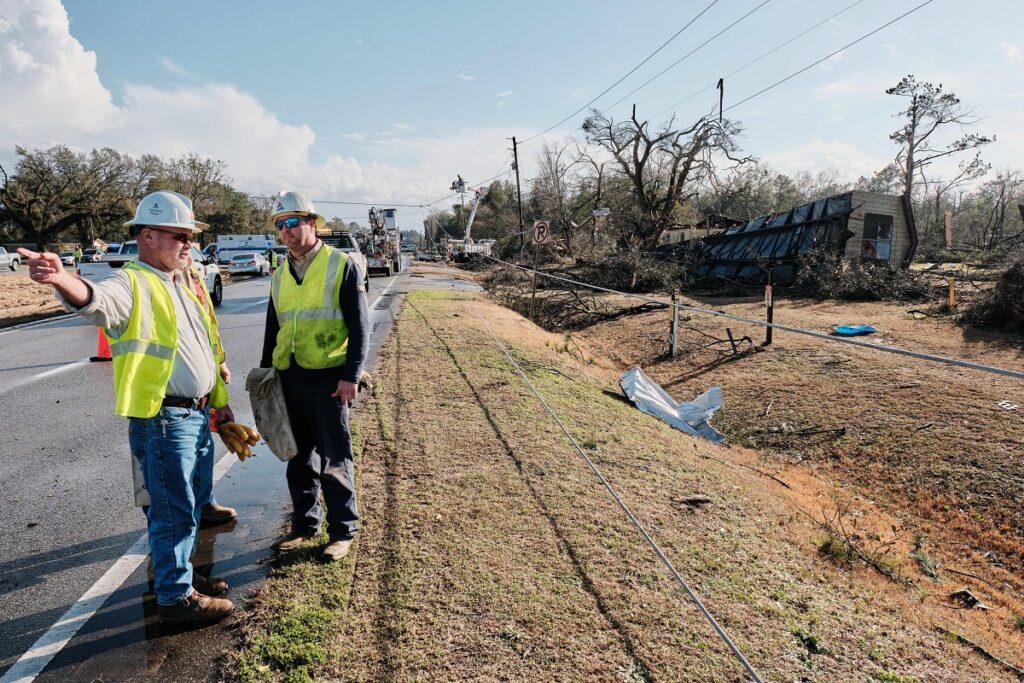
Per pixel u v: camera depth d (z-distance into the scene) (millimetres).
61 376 8055
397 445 5152
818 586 3861
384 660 2637
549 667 2662
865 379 10039
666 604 3217
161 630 2840
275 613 2928
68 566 3428
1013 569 5551
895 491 6969
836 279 19094
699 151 36062
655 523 4176
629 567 3531
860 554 4809
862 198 21406
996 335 12273
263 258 30031
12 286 24453
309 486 3604
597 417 6742
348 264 3334
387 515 3910
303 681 2502
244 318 13305
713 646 2936
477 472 4695
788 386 10352
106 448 5363
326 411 3355
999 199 51000
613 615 3062
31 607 3031
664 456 5867
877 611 3732
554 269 29688
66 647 2727
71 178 63250
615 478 4902
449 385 7180
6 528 3881
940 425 8031
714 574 3621
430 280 26938
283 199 3225
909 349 11578
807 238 22484
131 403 2643
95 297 2389
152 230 2807
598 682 2602
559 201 45000
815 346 12188
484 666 2637
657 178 39719
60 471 4844
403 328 11117
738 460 7422
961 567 5574
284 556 3422
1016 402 8367
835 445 8148
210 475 3332
